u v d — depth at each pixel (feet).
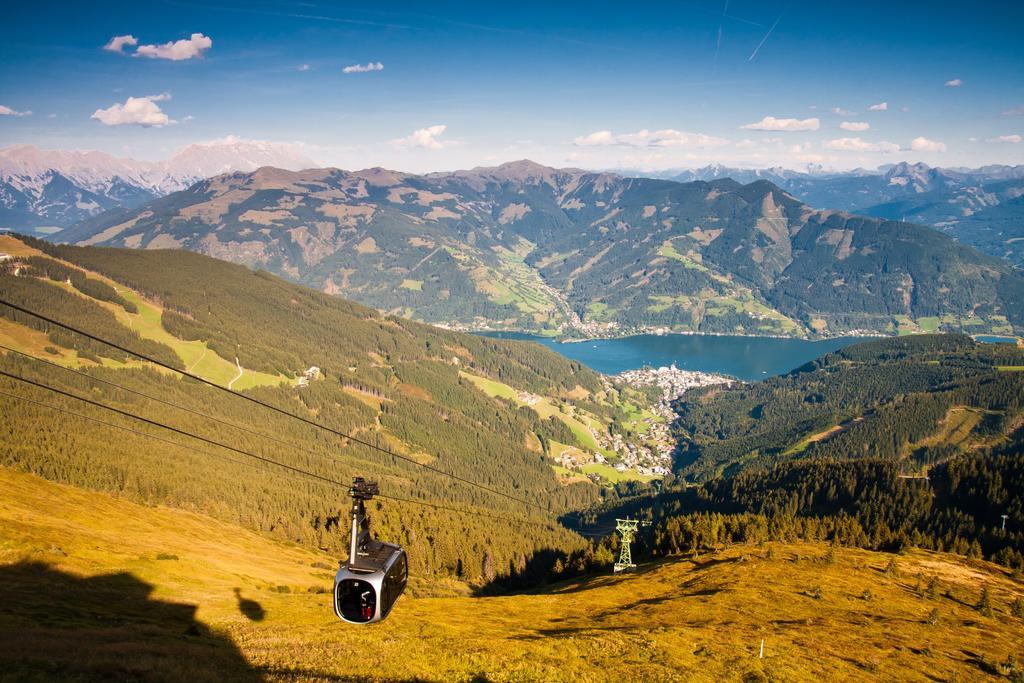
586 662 175.32
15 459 462.60
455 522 571.69
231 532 440.86
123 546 276.21
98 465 506.07
